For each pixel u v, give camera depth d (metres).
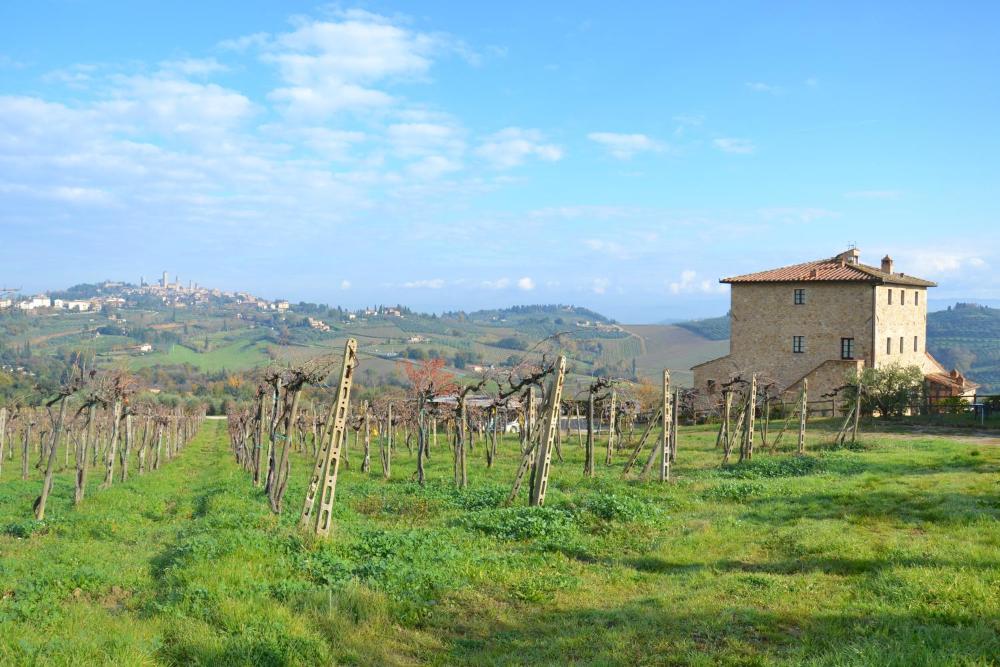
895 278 58.28
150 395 78.25
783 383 58.62
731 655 8.06
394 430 46.25
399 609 10.09
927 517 15.45
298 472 33.75
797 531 14.37
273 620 9.34
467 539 14.68
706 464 28.22
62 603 10.68
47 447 46.22
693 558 12.98
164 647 8.70
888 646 7.59
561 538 14.55
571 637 8.92
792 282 58.19
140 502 24.75
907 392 45.28
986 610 9.05
